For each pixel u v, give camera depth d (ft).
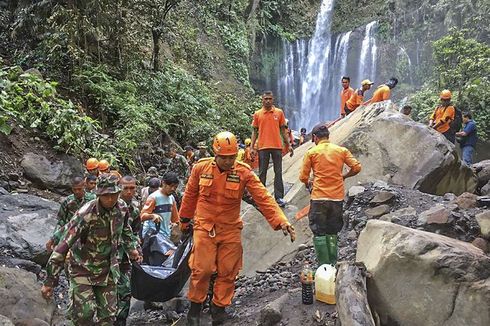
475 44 56.65
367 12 94.12
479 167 27.20
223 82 70.85
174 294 16.52
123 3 41.83
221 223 14.57
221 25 78.38
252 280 20.02
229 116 58.54
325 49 94.53
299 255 21.06
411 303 13.07
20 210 23.36
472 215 18.40
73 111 30.60
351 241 20.08
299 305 15.26
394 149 24.47
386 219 19.86
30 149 29.43
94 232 12.72
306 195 24.13
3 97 26.55
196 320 14.82
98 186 12.50
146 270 16.43
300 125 92.17
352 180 24.47
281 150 23.81
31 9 38.09
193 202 15.16
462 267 12.69
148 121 41.29
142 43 47.24
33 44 39.50
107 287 13.26
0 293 16.72
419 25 81.56
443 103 30.55
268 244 21.90
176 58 60.29
